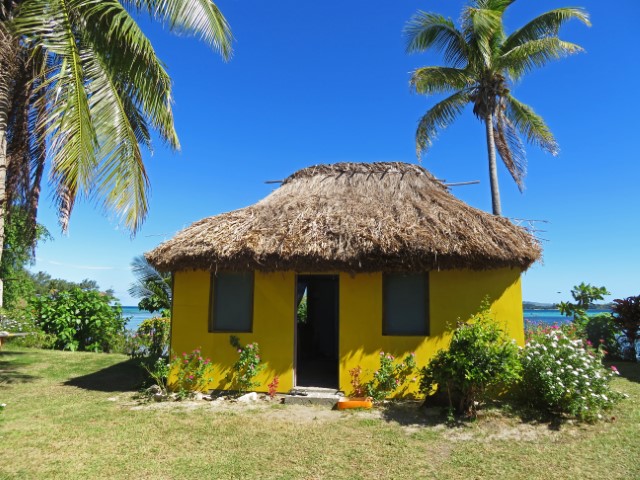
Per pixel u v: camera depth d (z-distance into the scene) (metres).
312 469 4.75
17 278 19.25
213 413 6.86
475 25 14.23
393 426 6.19
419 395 7.56
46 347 15.13
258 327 8.15
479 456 5.10
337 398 7.45
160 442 5.54
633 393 8.09
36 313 15.70
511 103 16.23
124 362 12.08
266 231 7.93
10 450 5.24
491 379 6.14
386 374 7.49
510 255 7.20
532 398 6.93
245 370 7.98
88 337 15.66
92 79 7.23
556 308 12.20
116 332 15.85
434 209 8.25
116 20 6.98
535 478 4.53
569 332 8.26
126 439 5.64
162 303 14.95
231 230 8.07
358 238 7.41
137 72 7.73
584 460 4.97
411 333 7.87
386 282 8.06
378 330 7.82
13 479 4.45
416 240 7.23
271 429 6.06
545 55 14.23
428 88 15.83
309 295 13.87
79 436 5.74
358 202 8.86
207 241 7.84
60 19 6.77
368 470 4.74
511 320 7.58
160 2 7.61
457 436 5.77
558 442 5.54
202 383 8.12
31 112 8.65
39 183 9.27
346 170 10.03
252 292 8.37
